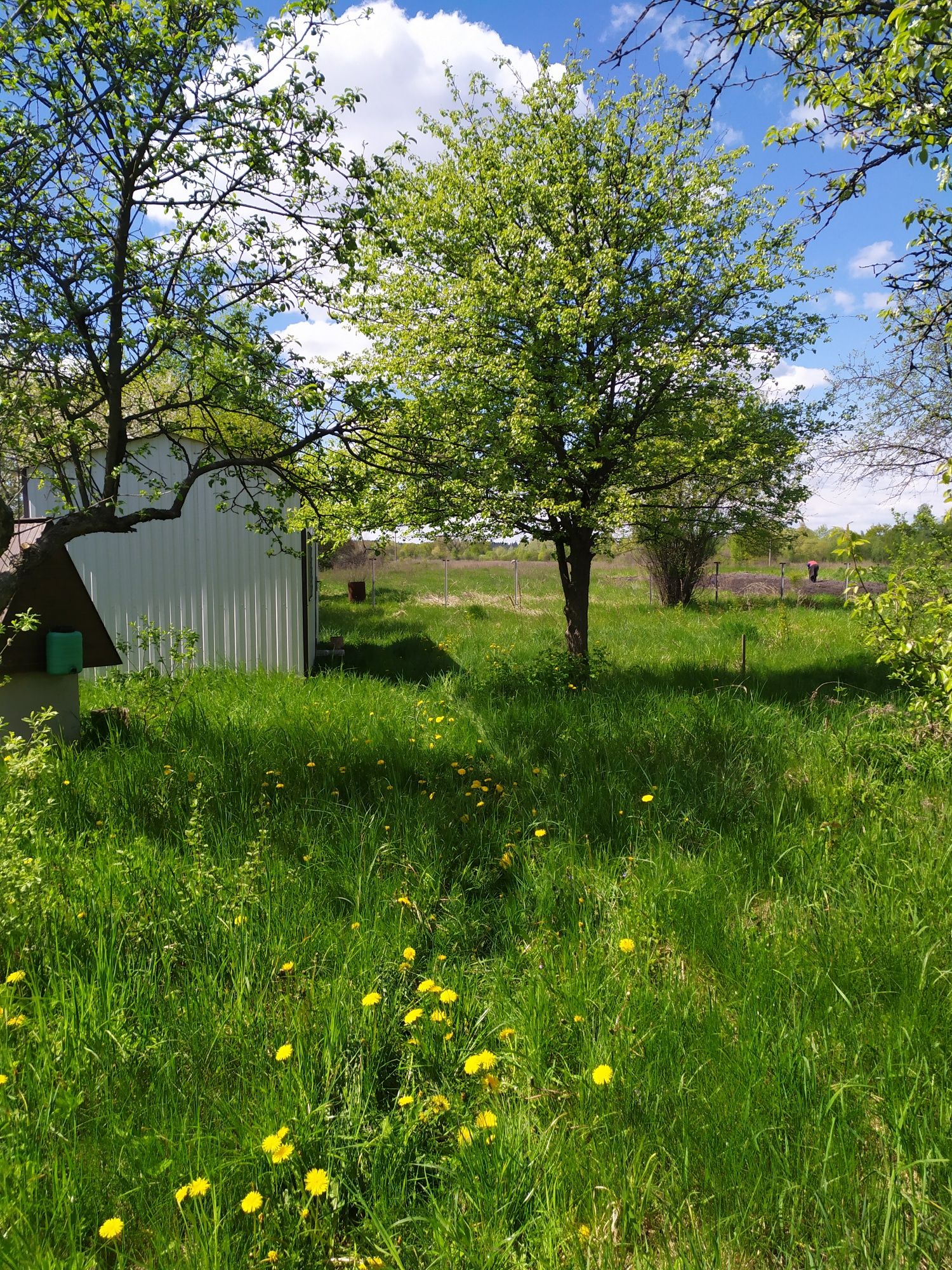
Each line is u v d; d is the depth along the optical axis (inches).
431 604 890.1
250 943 118.3
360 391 208.1
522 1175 77.6
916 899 133.7
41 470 267.6
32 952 114.9
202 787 185.6
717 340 348.2
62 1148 82.4
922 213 182.1
